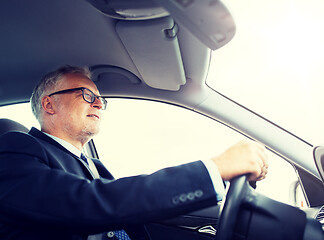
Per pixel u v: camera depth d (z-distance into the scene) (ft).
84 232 2.29
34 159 3.09
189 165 2.43
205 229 4.67
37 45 4.98
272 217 2.31
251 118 5.39
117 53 5.12
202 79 5.33
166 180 2.32
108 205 2.26
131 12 3.61
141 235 4.01
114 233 3.93
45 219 2.33
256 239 2.28
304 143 5.22
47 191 2.46
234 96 5.51
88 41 4.92
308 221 2.37
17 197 2.50
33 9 4.24
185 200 2.21
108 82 6.00
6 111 6.13
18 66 5.39
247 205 2.36
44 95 4.75
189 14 1.80
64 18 4.41
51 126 4.65
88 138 4.93
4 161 2.96
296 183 5.36
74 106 4.66
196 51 4.61
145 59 4.90
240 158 2.38
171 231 4.80
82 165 4.03
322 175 4.27
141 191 2.27
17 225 2.59
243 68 6.76
